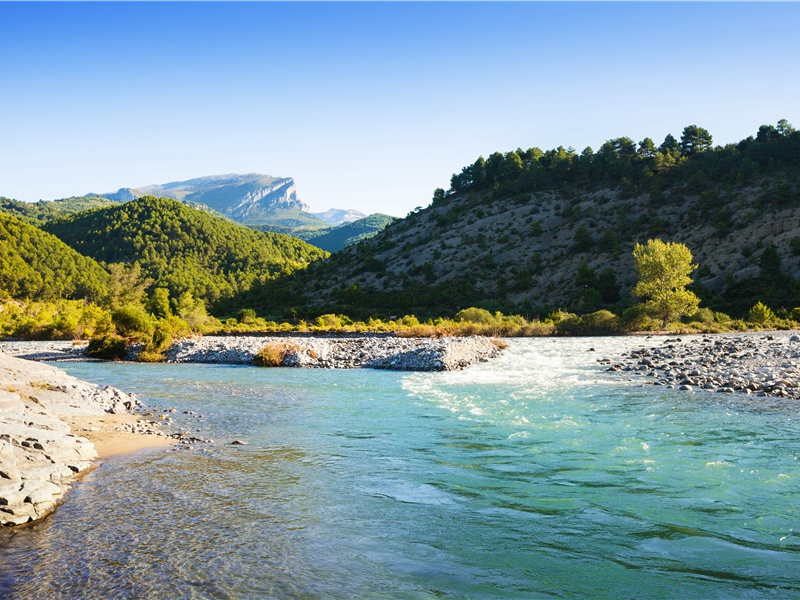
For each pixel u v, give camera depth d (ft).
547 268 408.67
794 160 442.50
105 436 44.88
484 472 33.73
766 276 293.84
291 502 28.86
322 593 19.34
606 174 535.60
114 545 23.45
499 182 602.85
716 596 18.85
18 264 506.48
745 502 27.68
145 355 129.70
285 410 57.26
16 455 32.73
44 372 64.28
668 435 41.81
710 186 448.24
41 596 19.08
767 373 70.08
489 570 21.12
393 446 40.52
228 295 563.89
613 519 25.99
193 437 44.55
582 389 67.21
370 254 520.42
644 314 210.38
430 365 98.73
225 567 21.36
